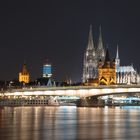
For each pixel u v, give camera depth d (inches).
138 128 7657.5
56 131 6998.0
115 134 6707.7
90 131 7096.5
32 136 6304.1
